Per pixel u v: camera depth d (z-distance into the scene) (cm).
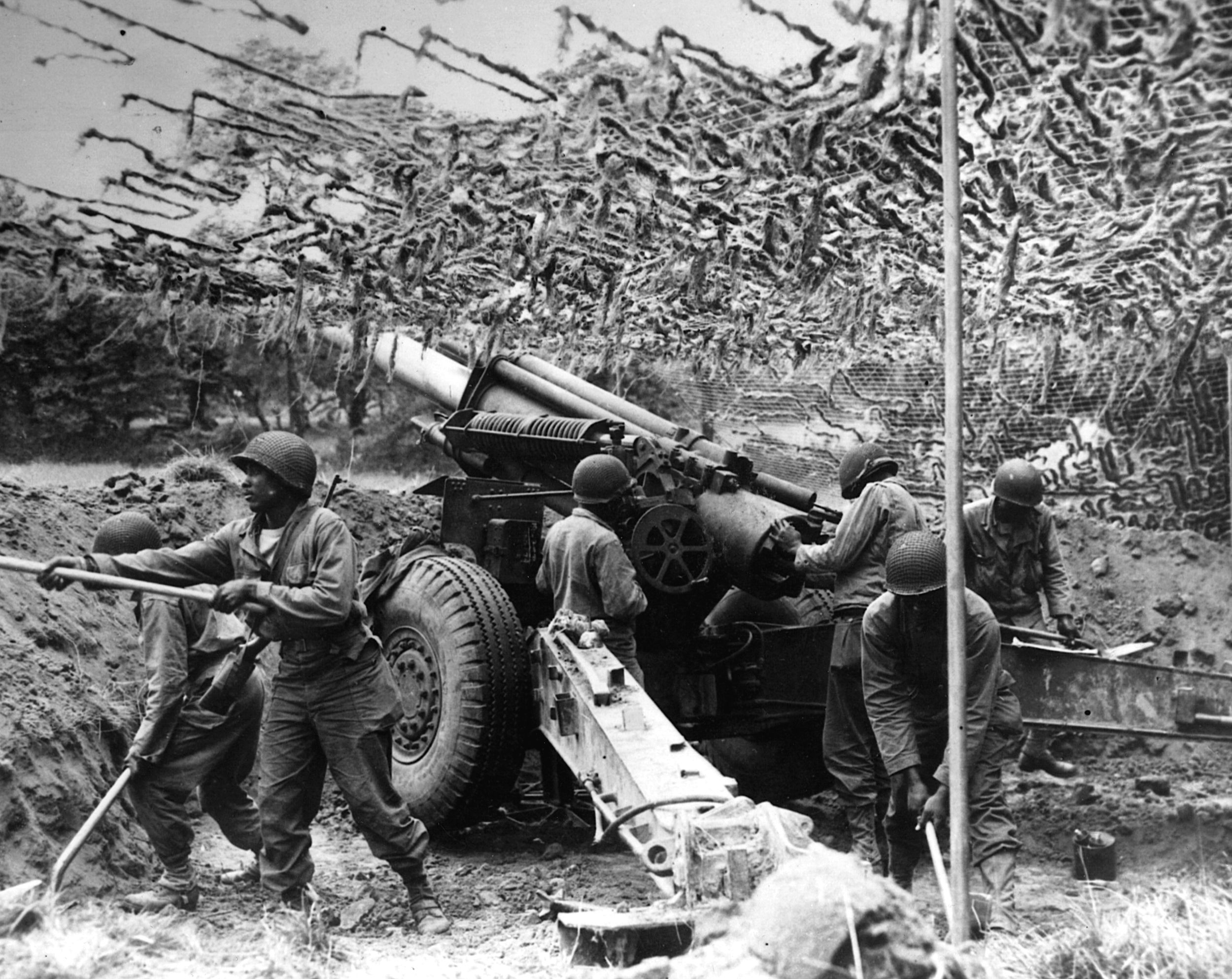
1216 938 376
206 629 511
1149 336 805
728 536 641
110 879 524
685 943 399
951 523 390
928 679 508
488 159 603
